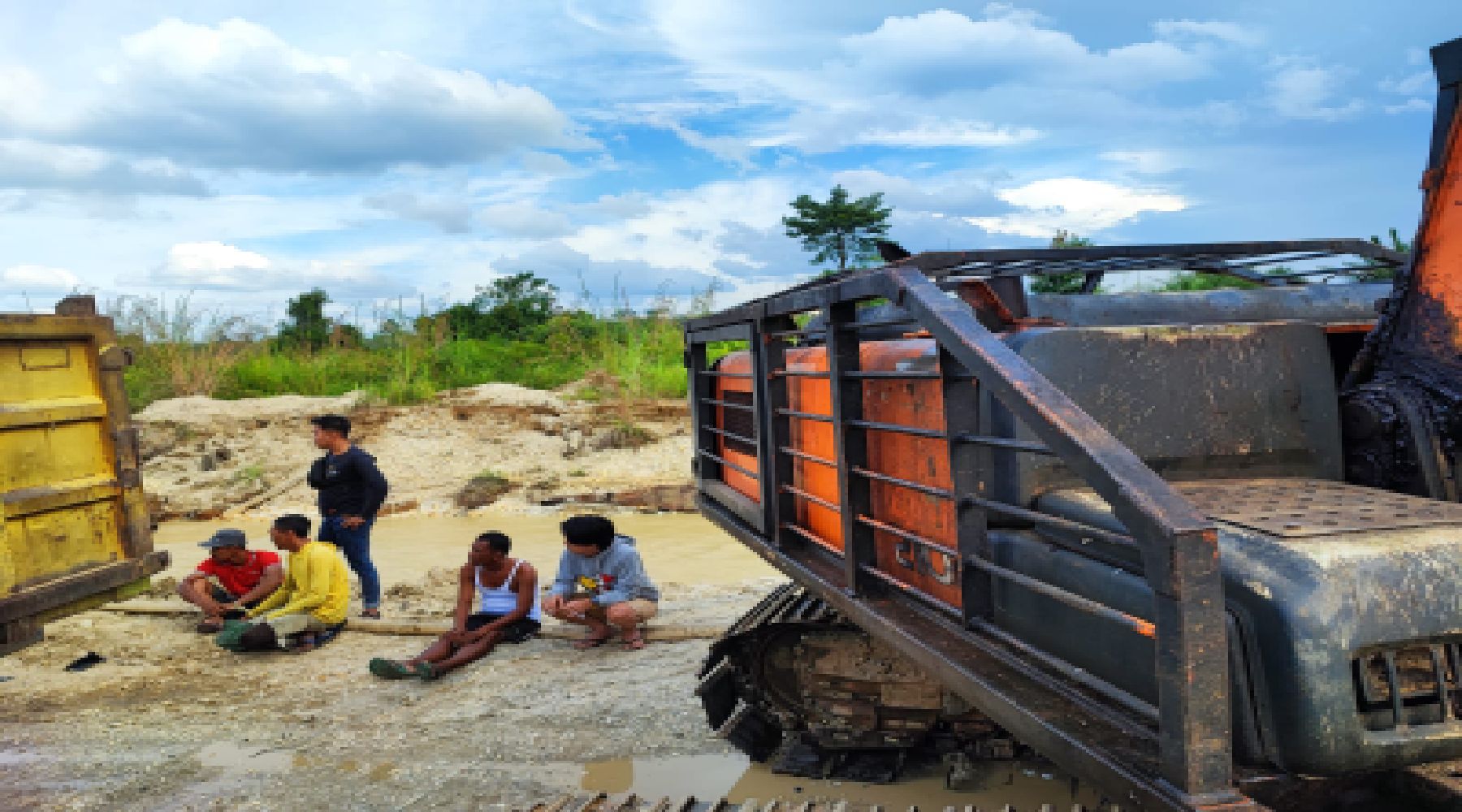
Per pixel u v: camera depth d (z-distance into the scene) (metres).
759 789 4.64
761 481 4.38
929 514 3.20
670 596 8.23
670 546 10.27
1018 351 2.84
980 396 2.88
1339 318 4.27
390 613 8.08
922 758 4.78
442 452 15.26
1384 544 2.19
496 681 6.28
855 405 3.42
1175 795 1.94
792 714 4.72
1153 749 2.17
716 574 9.05
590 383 19.48
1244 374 3.00
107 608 8.26
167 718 5.82
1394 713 2.10
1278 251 4.51
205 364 20.22
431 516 12.41
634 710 5.67
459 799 4.61
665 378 18.34
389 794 4.69
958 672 2.72
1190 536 1.91
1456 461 2.87
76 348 4.15
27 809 4.62
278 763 5.11
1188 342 2.96
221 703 6.08
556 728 5.45
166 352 20.22
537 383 21.25
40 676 6.70
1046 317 3.37
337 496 7.87
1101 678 2.49
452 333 26.02
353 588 9.02
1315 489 2.78
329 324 26.81
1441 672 2.13
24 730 5.65
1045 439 2.25
